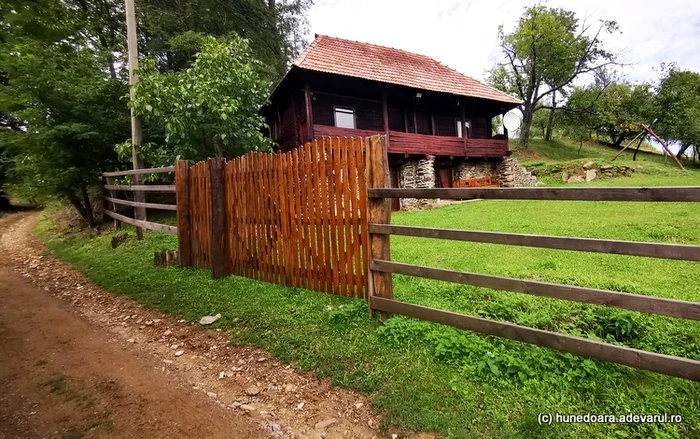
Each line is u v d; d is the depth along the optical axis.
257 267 4.68
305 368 2.78
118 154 9.34
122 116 9.96
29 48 5.23
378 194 3.17
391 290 3.32
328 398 2.44
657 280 3.94
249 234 4.74
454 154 15.03
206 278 5.09
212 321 3.76
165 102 8.25
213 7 13.47
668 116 26.12
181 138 8.73
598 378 2.23
